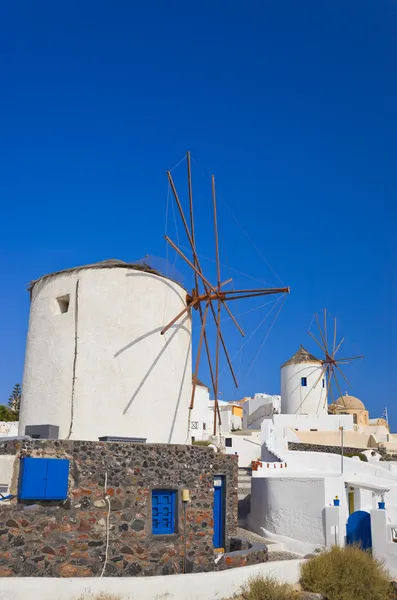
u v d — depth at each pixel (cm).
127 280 1834
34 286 1961
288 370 5266
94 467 1300
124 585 1163
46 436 1567
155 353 1834
